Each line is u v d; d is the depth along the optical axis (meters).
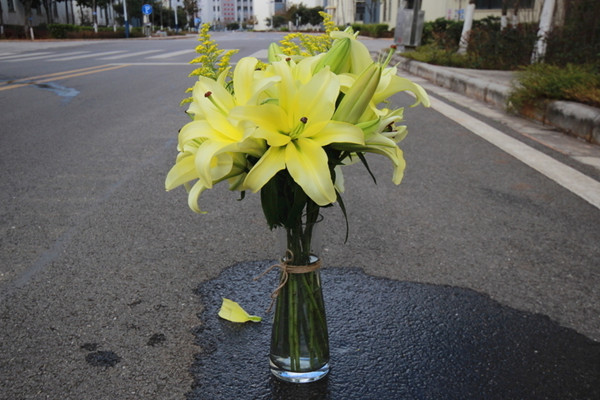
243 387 1.87
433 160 4.96
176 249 3.02
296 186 1.53
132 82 10.56
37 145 5.45
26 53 19.41
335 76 1.37
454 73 10.35
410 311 2.39
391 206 3.74
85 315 2.34
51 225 3.36
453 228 3.35
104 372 1.95
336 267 2.80
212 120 1.43
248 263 2.86
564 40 10.27
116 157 5.00
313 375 1.88
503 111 7.70
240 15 173.88
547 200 3.88
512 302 2.48
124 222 3.42
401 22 17.00
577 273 2.78
